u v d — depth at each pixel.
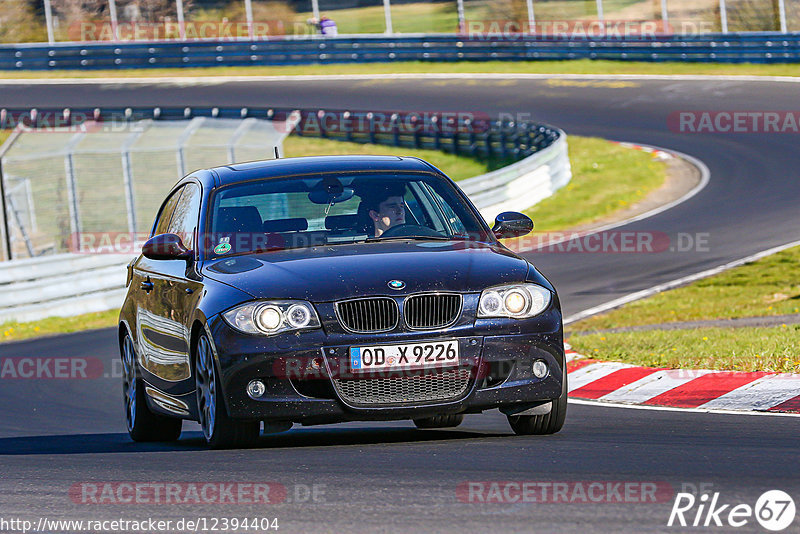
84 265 66.38
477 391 21.22
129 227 93.06
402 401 21.00
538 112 126.12
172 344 24.31
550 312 22.02
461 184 78.38
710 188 86.06
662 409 28.19
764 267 56.94
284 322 20.94
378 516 15.41
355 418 20.89
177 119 129.62
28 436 30.30
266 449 21.83
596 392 32.03
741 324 42.69
